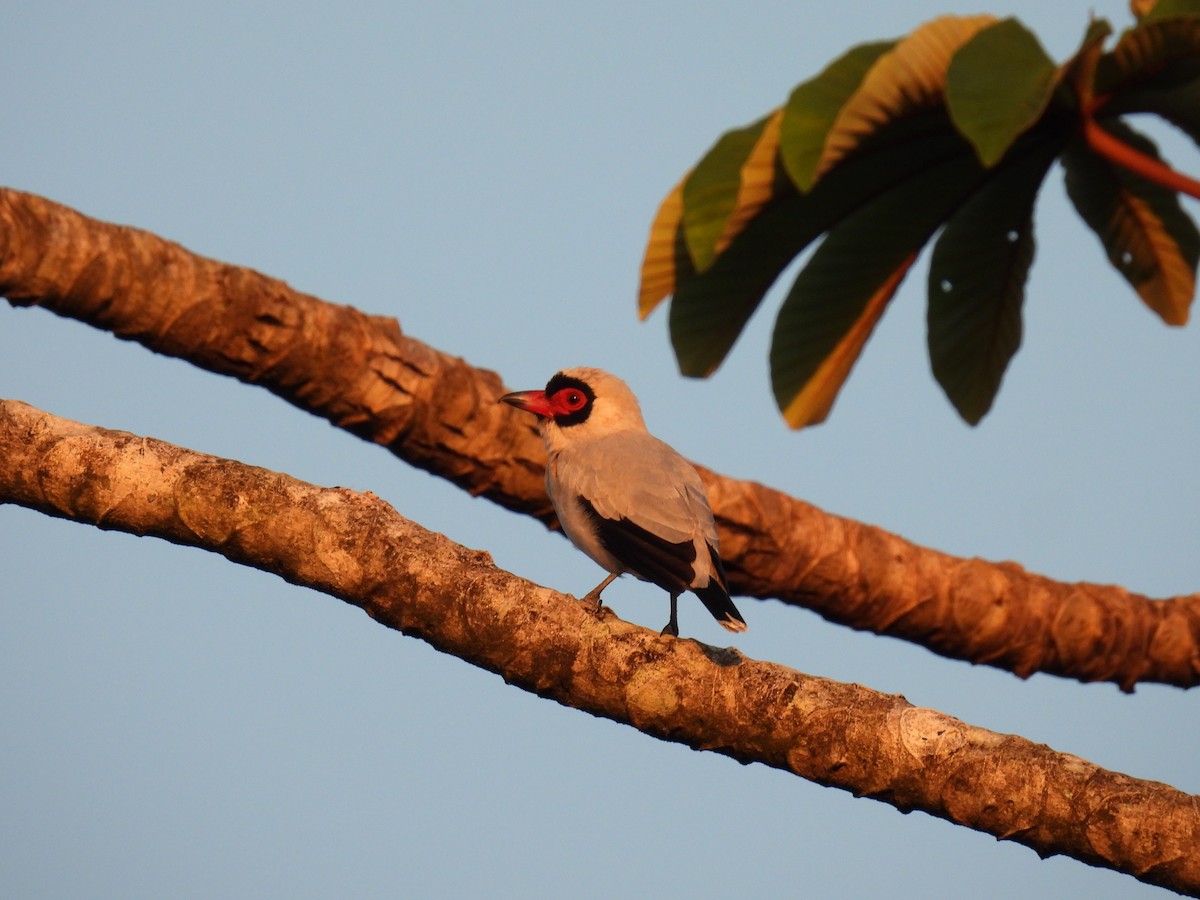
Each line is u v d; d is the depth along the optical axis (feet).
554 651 28.89
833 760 28.12
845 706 28.32
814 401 44.14
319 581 28.89
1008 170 40.52
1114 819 26.25
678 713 28.78
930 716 27.91
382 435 39.50
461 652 29.22
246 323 35.91
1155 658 46.37
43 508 28.81
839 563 43.50
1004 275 43.96
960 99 33.01
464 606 28.73
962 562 44.88
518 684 29.43
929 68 34.63
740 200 36.73
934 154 38.99
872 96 34.73
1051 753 27.25
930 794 27.53
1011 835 27.20
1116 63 36.37
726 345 42.16
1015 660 45.34
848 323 42.96
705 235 36.81
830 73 35.40
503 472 41.98
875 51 35.37
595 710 29.37
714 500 42.70
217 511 28.40
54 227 33.24
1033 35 33.76
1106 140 38.22
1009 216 42.24
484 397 40.63
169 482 28.43
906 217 40.98
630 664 28.78
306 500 28.78
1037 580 45.57
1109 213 45.21
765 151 36.32
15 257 32.60
